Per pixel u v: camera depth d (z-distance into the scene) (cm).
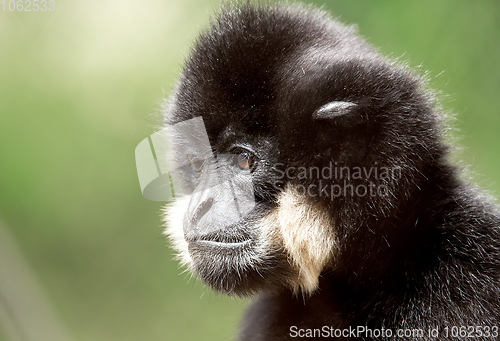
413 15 342
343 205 317
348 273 318
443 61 341
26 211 344
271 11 321
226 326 345
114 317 349
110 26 340
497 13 341
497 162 338
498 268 317
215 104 319
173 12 341
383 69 318
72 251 353
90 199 351
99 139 343
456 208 318
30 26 338
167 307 357
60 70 341
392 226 317
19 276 336
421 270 317
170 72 338
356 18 342
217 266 319
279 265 318
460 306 316
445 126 320
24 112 342
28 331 330
